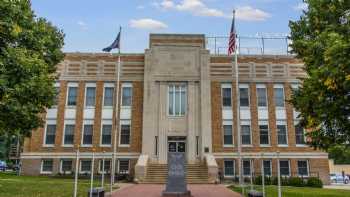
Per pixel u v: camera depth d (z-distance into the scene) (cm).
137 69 4088
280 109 4031
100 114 3997
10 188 2089
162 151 3809
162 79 3984
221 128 3953
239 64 4119
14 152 6662
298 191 2369
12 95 1980
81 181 3112
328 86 1616
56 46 2884
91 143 3938
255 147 3931
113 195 2114
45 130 3978
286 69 4116
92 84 4078
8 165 6662
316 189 2681
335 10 1831
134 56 4122
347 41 1520
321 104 1764
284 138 3975
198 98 3956
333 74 1514
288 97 4038
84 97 4041
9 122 2302
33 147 3941
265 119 4006
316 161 3916
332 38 1555
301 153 3922
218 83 4062
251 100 4041
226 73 4078
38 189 2103
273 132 3972
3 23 1673
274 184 3228
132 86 4059
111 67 4109
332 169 7081
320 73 1623
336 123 1872
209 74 4019
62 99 4031
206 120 3869
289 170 3900
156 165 3616
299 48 2030
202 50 4047
